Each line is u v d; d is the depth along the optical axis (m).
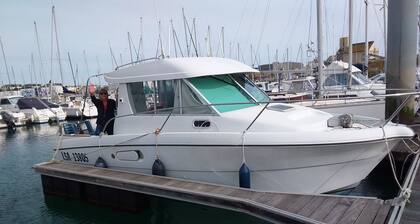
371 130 4.85
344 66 14.70
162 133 5.61
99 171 6.20
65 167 6.68
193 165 5.45
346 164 4.97
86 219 6.31
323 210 4.22
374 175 7.26
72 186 6.72
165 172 5.71
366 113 10.62
